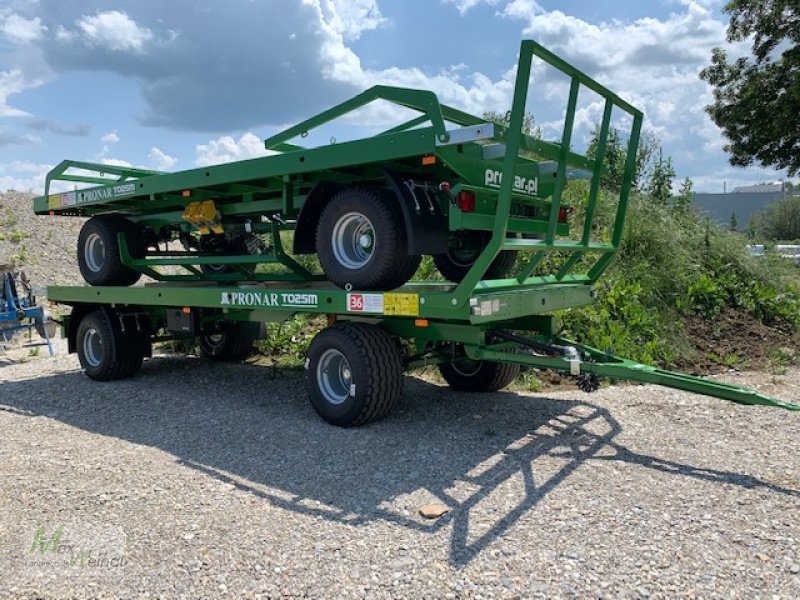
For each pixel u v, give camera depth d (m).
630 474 4.23
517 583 2.95
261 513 3.76
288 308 5.59
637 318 8.20
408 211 4.84
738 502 3.76
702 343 8.45
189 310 7.17
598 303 8.40
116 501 3.98
